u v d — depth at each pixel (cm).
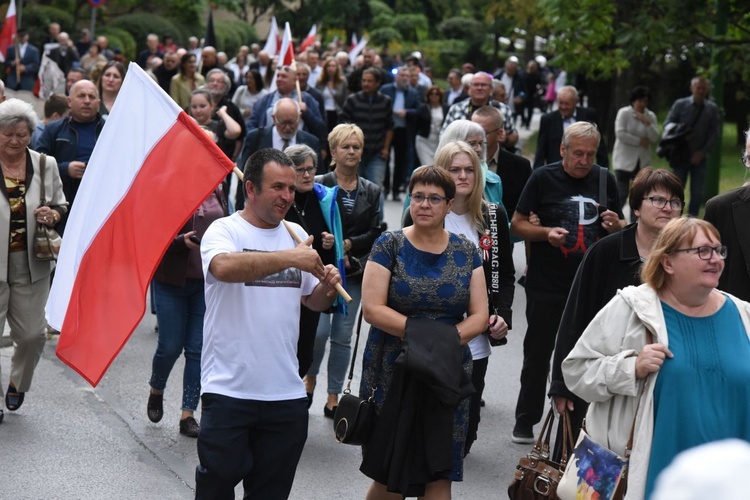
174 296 834
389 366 582
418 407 575
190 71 1931
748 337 508
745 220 654
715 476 203
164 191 617
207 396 560
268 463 571
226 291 557
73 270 647
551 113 1355
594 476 509
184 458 797
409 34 7450
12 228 821
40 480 732
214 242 554
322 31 7500
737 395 496
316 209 852
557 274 822
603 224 809
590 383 510
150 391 882
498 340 723
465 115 1242
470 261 595
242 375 556
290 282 568
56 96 1199
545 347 837
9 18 3262
